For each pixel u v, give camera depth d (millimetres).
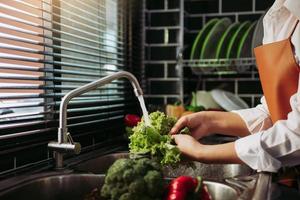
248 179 998
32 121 1221
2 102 1122
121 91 1922
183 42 2107
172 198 800
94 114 1587
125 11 1952
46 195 1033
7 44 1135
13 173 1076
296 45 1157
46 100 1300
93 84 1143
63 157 1247
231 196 912
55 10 1377
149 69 2166
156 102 2150
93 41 1632
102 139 1630
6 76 1098
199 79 2193
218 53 1932
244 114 1346
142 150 1062
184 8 2137
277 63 1233
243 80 2125
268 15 1350
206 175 1373
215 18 2182
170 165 1089
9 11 1180
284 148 989
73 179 1071
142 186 815
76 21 1487
